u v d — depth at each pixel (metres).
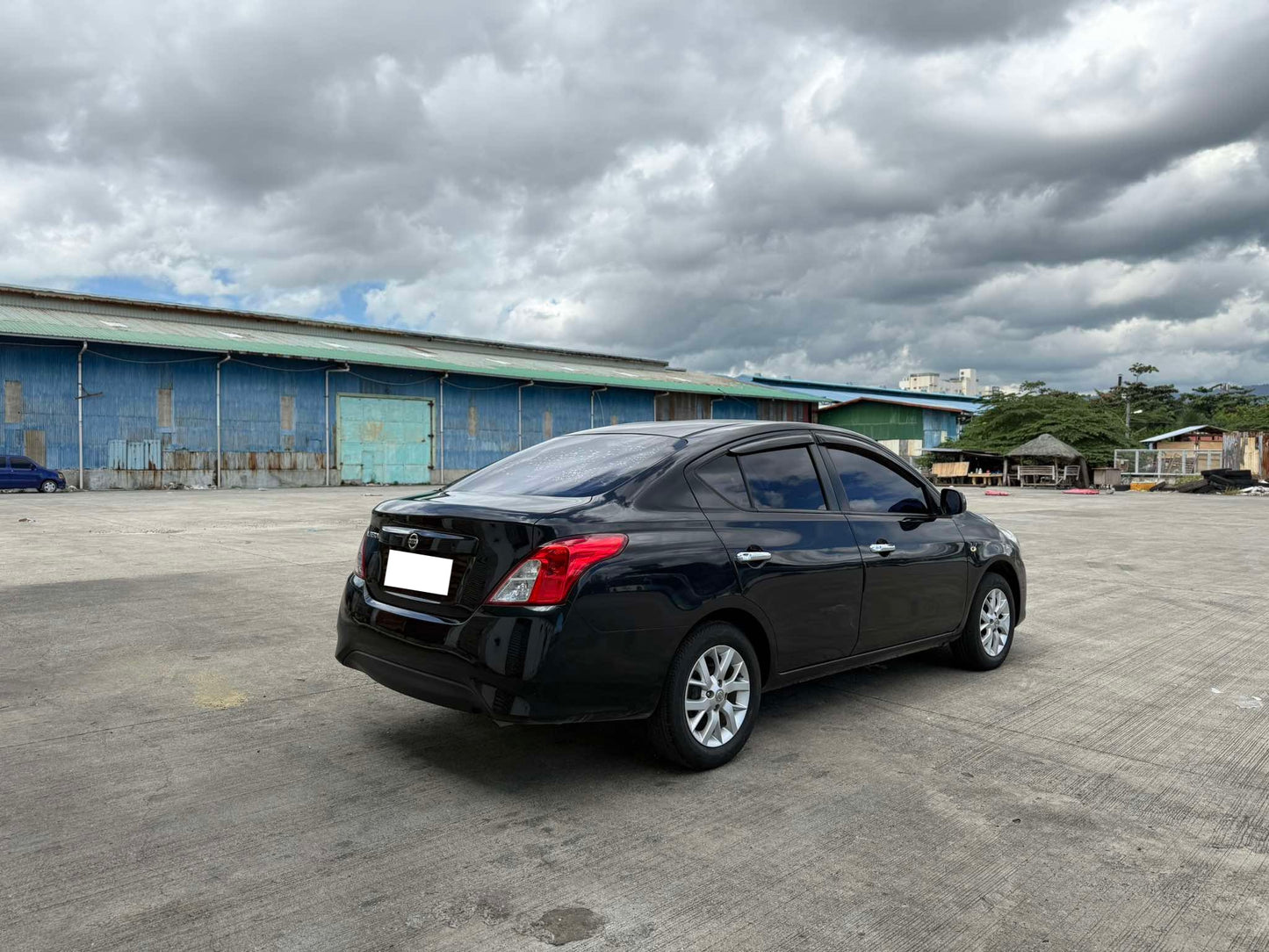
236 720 3.87
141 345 26.70
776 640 3.60
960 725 3.95
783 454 3.96
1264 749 3.65
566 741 3.67
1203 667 5.05
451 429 35.16
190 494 24.70
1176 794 3.16
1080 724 3.97
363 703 4.14
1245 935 2.23
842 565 3.87
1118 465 39.72
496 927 2.21
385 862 2.56
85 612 6.20
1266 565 9.81
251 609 6.34
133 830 2.75
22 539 11.00
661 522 3.28
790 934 2.20
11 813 2.86
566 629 2.92
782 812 2.96
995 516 18.20
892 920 2.27
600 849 2.66
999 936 2.20
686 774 3.31
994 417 49.34
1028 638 5.85
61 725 3.76
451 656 3.01
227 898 2.34
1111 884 2.48
